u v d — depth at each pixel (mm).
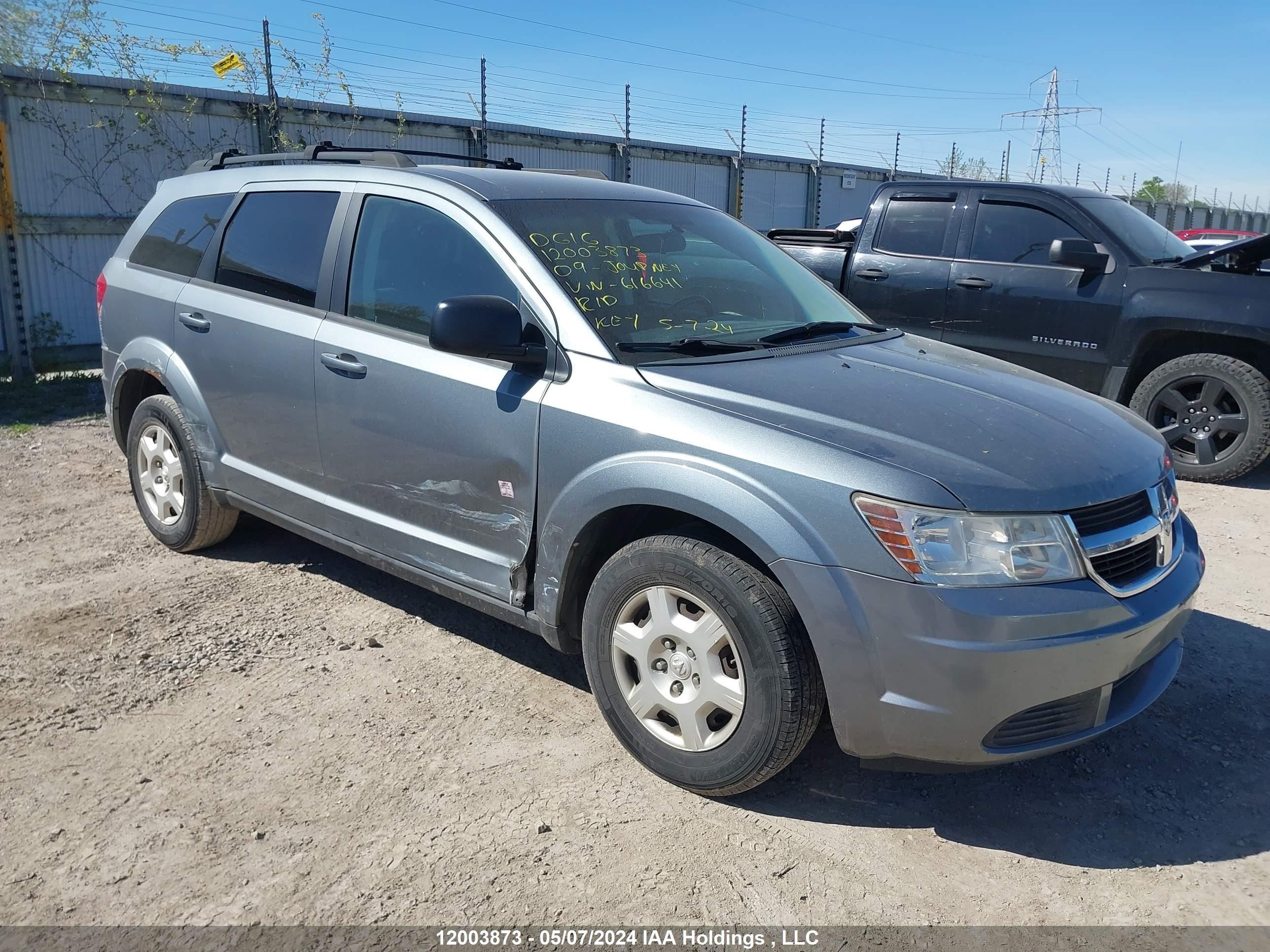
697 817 2850
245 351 4137
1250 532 5461
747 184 19250
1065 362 6820
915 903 2520
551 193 3758
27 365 9898
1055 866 2688
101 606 4219
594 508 2969
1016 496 2564
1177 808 2975
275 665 3715
